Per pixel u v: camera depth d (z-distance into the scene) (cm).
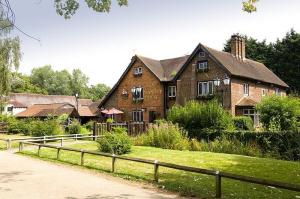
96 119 5528
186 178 1383
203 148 2414
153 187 1224
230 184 1262
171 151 2238
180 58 4509
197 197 1073
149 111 4275
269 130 2433
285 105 2480
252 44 6069
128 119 4497
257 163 1770
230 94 3497
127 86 4541
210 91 3694
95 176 1438
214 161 1828
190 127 2703
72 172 1533
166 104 4141
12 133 4403
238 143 2364
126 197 1050
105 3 1237
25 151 2383
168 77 4238
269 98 2619
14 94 7119
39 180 1318
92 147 2555
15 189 1145
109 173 1518
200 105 2761
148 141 2619
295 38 5744
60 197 1037
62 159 1955
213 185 1240
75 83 12306
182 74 3978
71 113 5144
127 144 2138
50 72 12006
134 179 1372
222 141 2398
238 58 4153
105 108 4803
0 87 3125
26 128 4153
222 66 3544
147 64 4338
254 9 1162
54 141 3195
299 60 5522
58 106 5988
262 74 4197
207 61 3734
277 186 949
